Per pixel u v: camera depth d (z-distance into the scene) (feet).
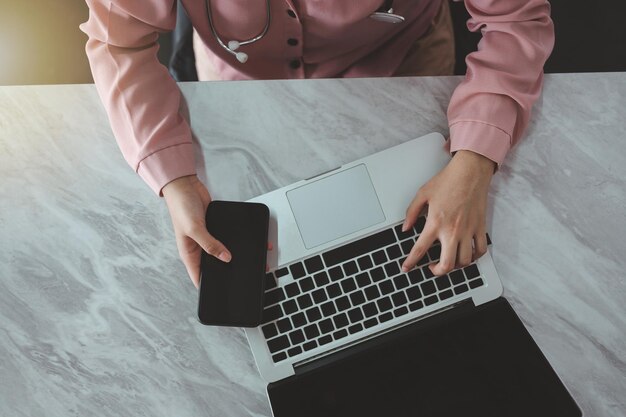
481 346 3.05
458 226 3.06
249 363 3.17
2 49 5.32
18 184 3.35
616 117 3.37
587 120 3.37
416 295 3.12
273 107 3.40
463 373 3.02
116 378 3.18
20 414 3.14
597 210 3.28
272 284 3.14
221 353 3.18
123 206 3.33
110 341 3.21
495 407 2.97
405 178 3.25
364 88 3.42
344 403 3.02
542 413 2.94
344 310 3.11
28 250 3.29
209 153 3.34
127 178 3.35
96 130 3.40
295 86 3.42
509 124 3.21
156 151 3.18
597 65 5.50
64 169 3.36
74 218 3.32
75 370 3.18
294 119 3.39
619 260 3.24
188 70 4.84
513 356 3.03
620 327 3.18
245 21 3.47
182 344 3.20
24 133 3.40
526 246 3.25
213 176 3.33
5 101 3.41
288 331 3.11
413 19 3.92
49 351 3.20
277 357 3.10
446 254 3.03
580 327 3.19
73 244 3.30
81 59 5.35
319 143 3.37
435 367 3.04
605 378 3.14
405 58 4.32
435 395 3.01
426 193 3.14
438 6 4.05
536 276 3.22
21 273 3.27
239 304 3.04
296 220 3.20
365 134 3.38
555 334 3.18
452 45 4.49
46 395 3.16
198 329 3.21
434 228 3.06
